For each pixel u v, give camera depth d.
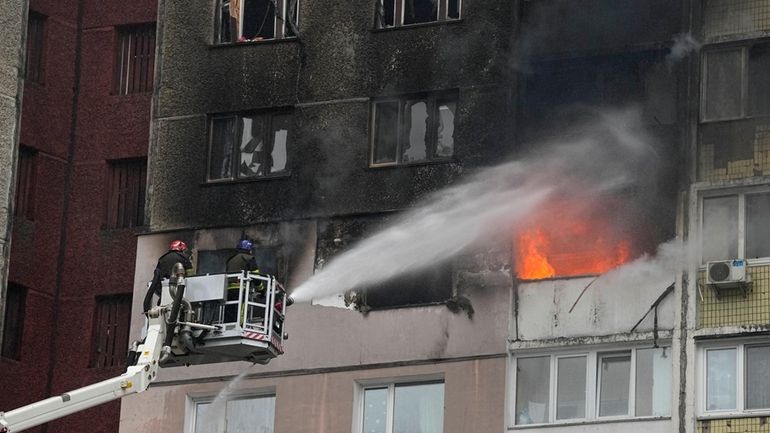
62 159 129.50
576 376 111.50
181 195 123.06
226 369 118.62
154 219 123.19
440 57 119.81
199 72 125.00
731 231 110.75
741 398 107.81
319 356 116.88
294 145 121.69
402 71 120.50
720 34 113.50
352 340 116.50
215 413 118.31
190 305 95.31
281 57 123.56
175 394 119.12
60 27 131.88
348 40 122.38
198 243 121.75
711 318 109.44
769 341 108.19
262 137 123.06
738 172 111.31
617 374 110.75
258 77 123.69
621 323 111.12
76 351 125.81
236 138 123.50
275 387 117.31
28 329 126.06
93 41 131.75
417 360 114.62
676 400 108.56
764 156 111.19
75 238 127.88
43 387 125.50
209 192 122.56
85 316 126.25
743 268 108.69
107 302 126.50
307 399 116.19
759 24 112.88
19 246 127.12
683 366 109.00
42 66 130.75
